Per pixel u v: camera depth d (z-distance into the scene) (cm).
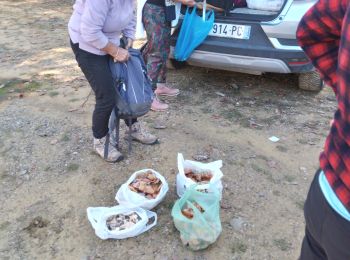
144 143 366
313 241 139
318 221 127
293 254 257
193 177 295
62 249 260
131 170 333
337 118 117
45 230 274
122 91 314
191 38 431
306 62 416
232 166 341
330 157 119
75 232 272
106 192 309
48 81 502
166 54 424
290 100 459
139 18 412
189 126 402
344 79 108
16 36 671
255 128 401
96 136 338
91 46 297
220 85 493
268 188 316
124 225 267
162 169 335
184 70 532
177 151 360
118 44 312
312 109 440
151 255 254
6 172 331
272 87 489
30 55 587
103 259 252
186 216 255
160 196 280
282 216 288
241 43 421
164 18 404
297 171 337
